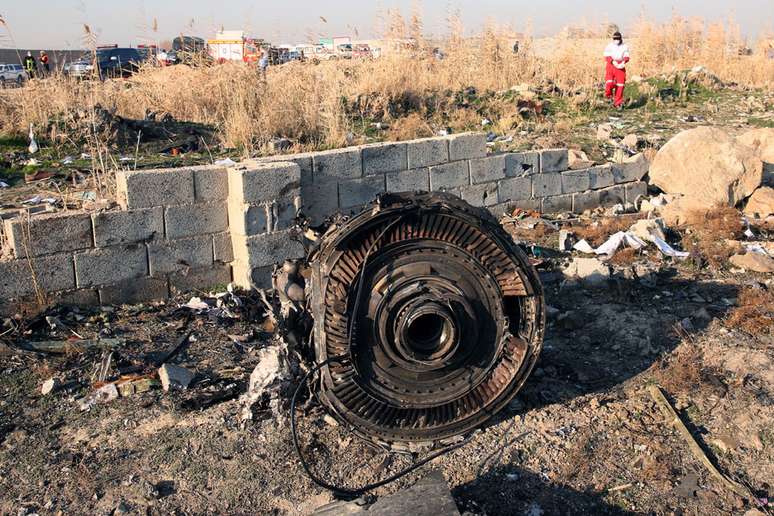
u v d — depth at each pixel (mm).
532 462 5031
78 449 5215
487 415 5129
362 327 4832
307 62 20172
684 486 4777
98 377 6141
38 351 6539
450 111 16625
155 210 7672
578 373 6168
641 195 12484
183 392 5965
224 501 4684
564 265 8852
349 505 4410
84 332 6949
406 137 14242
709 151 11555
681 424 5371
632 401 5754
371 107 15703
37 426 5500
